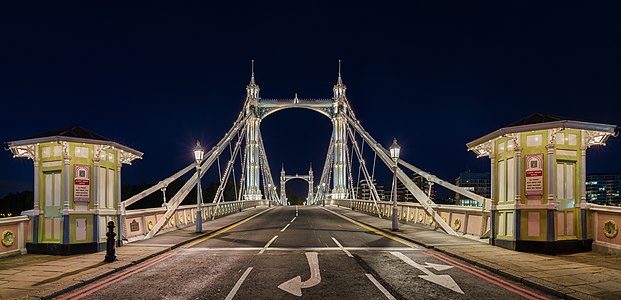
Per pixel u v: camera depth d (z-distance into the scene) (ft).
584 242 44.68
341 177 218.18
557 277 32.53
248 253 47.09
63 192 46.52
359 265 39.58
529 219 45.34
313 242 55.93
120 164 52.60
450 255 44.39
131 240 56.08
